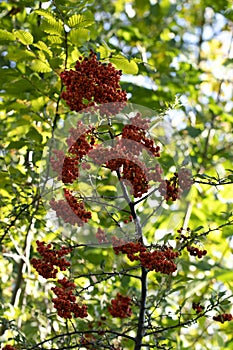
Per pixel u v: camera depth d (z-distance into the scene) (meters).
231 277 7.50
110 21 9.82
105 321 6.35
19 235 7.25
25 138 6.66
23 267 7.09
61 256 4.75
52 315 6.66
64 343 6.02
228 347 8.30
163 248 4.68
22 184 6.66
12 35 5.48
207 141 9.25
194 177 4.87
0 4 7.23
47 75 6.25
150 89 8.04
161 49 9.98
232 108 10.44
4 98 6.89
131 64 5.12
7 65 6.68
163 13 11.21
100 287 6.65
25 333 6.66
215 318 5.14
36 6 6.85
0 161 6.82
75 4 5.88
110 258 6.76
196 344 8.26
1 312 6.36
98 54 5.00
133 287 6.97
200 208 8.30
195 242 4.89
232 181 4.83
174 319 6.38
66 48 5.26
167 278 5.89
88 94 4.58
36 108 6.25
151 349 6.34
